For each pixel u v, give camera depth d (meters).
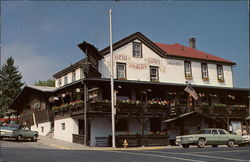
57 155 15.92
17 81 59.75
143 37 33.72
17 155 15.52
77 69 34.47
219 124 36.06
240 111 35.72
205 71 37.50
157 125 32.06
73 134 28.45
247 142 25.55
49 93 36.00
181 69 35.69
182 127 30.72
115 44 31.94
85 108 26.67
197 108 32.81
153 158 14.75
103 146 27.70
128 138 27.27
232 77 39.34
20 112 46.06
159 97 33.22
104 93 29.89
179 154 16.98
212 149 20.56
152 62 33.91
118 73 31.64
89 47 28.62
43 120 36.50
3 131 27.22
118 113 28.05
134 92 31.78
